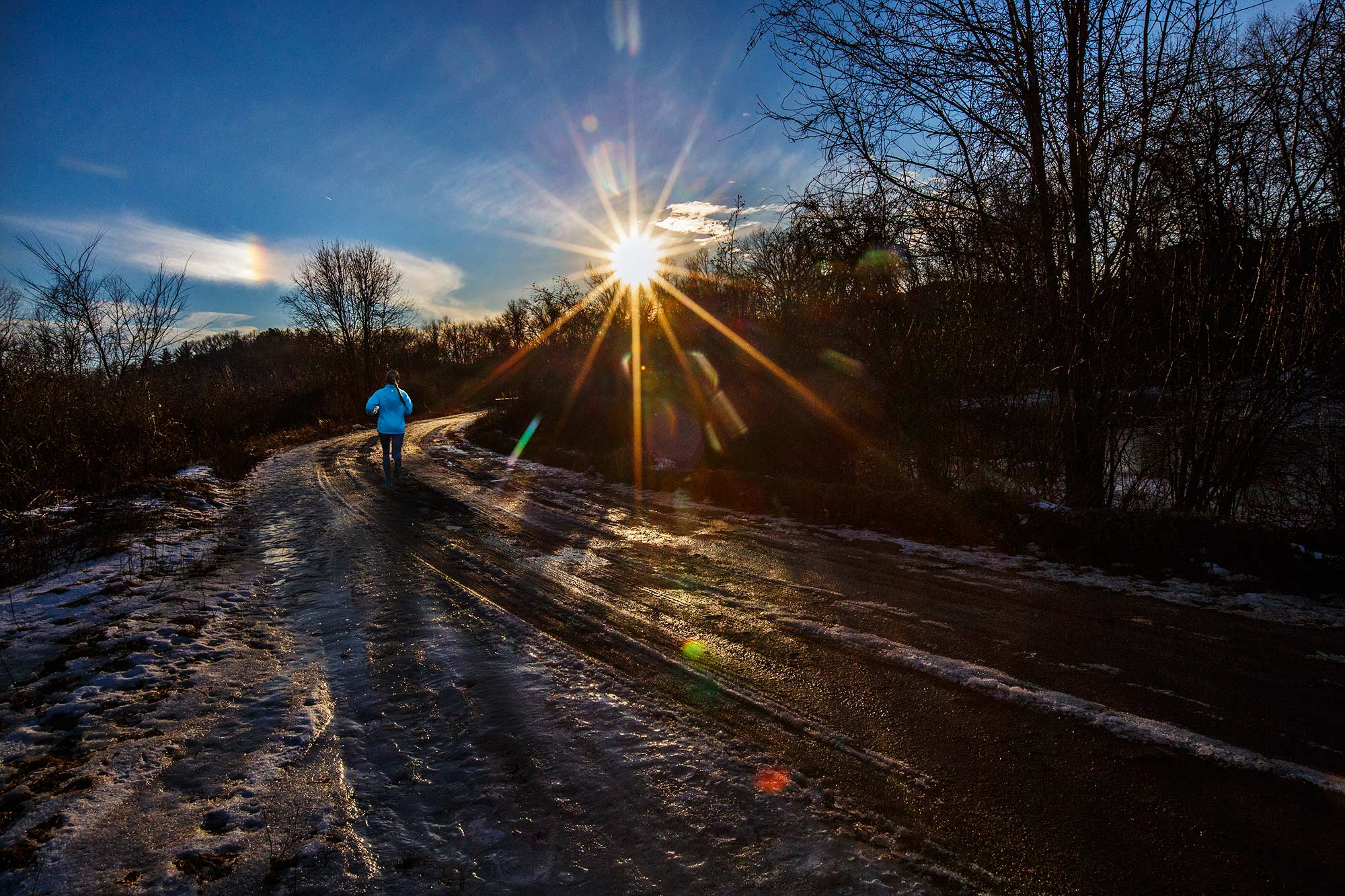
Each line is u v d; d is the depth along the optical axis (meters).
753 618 4.75
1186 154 6.34
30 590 5.62
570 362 16.97
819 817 2.61
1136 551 5.37
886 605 4.84
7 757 3.14
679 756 3.05
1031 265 7.27
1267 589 4.68
